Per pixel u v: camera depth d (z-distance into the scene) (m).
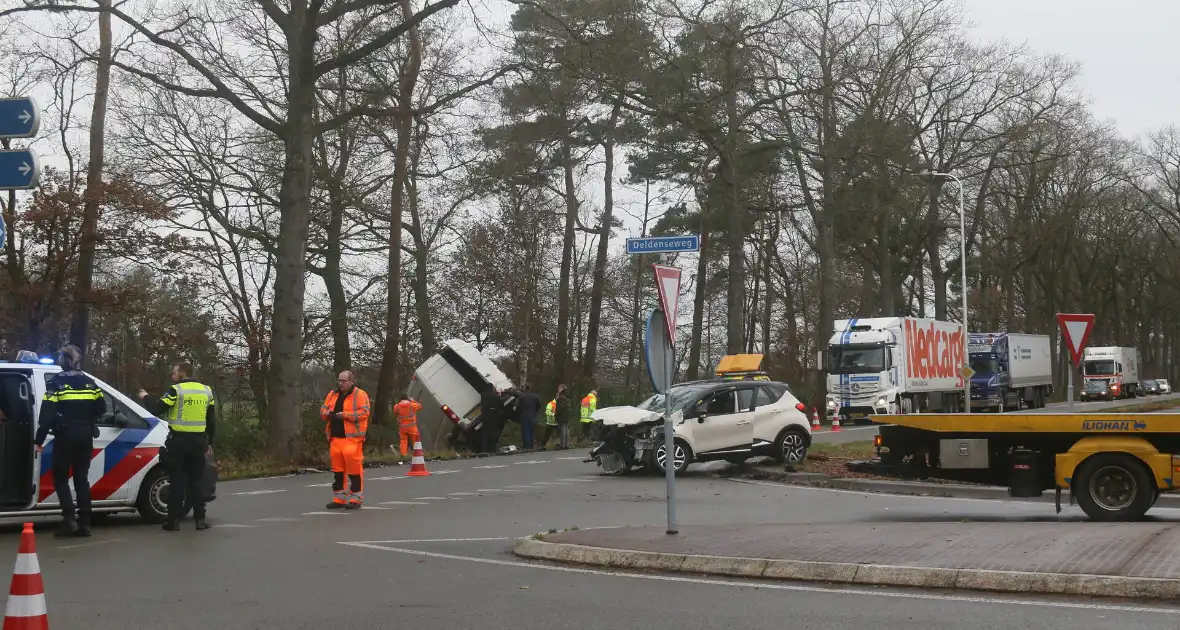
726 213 47.78
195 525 13.66
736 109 39.41
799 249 70.19
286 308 25.62
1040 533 10.67
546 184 45.72
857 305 72.12
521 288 46.25
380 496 17.84
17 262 27.44
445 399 35.44
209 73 24.86
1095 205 64.62
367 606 8.39
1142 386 85.25
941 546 10.04
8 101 9.97
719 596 8.62
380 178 37.16
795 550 10.09
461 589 9.11
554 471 23.28
